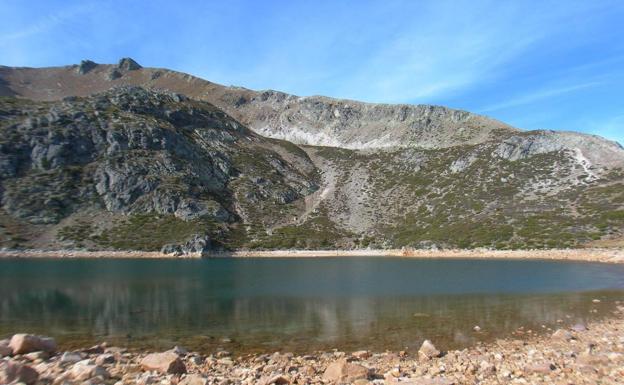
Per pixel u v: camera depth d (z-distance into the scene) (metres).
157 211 139.12
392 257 114.56
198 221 136.25
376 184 178.62
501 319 31.56
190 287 55.06
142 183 143.62
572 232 104.19
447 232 124.38
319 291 50.31
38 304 40.84
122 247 118.06
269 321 32.56
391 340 25.78
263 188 172.50
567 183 136.62
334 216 156.50
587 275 62.06
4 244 109.19
